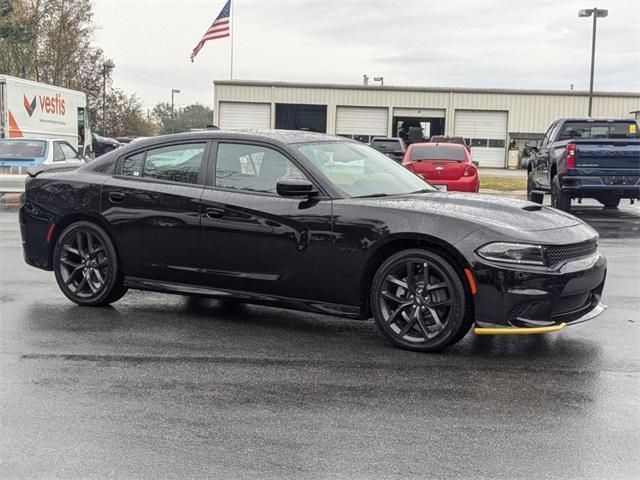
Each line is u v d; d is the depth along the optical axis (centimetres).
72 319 658
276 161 626
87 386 479
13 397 458
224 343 588
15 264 940
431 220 556
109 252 685
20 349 563
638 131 1698
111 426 412
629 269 955
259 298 623
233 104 5606
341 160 642
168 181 666
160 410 438
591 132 1681
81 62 6519
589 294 587
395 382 494
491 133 5594
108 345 577
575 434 406
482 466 364
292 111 5653
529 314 539
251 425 415
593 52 3656
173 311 696
